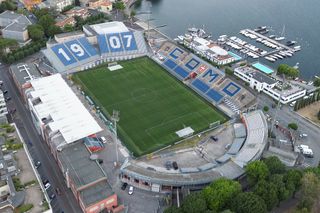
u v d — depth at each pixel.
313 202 155.00
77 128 197.25
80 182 163.00
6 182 152.38
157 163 189.62
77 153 182.12
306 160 197.75
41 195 150.12
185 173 176.62
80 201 160.50
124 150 197.50
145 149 199.25
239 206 148.00
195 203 148.12
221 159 188.62
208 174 174.88
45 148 198.38
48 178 178.62
